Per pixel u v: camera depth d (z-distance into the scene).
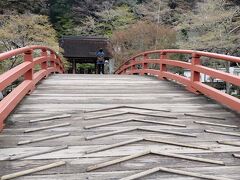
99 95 6.08
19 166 3.00
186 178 2.88
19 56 13.07
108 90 6.66
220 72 5.23
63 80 8.12
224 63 18.00
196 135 3.98
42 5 29.98
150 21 24.47
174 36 19.67
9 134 3.80
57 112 4.77
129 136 3.87
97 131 4.00
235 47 16.86
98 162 3.13
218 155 3.39
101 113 4.80
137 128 4.12
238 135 4.01
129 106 5.22
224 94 5.27
